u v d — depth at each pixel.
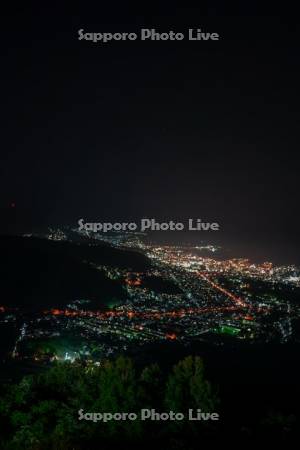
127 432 10.59
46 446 9.80
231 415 12.27
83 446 10.14
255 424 11.79
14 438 10.28
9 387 11.74
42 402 11.12
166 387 11.73
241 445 10.78
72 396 11.52
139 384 11.77
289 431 11.48
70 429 10.52
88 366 12.54
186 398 11.23
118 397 11.05
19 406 11.28
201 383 11.32
